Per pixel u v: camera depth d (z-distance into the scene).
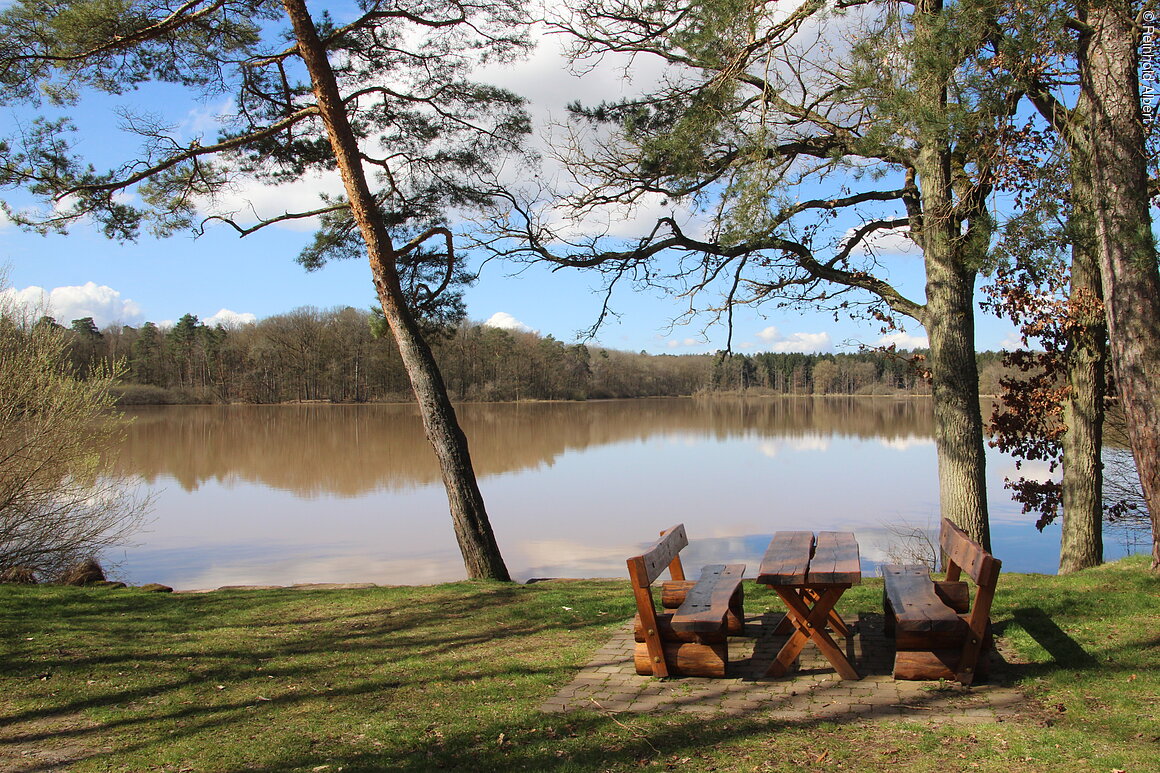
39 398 11.16
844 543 5.94
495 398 87.12
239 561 14.16
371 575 13.08
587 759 3.88
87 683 5.41
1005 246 7.55
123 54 10.07
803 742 3.97
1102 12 6.58
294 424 50.31
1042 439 11.67
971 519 9.05
